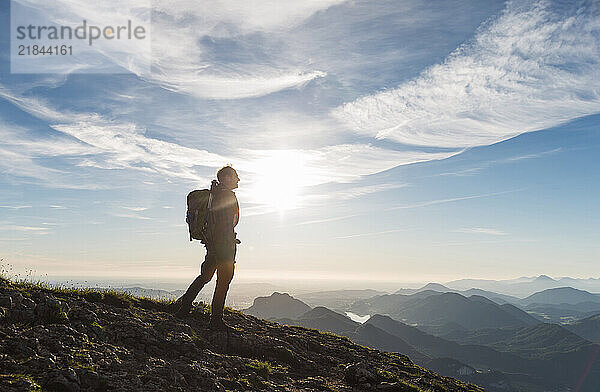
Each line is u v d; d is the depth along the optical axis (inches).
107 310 310.7
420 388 322.3
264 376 275.1
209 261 337.7
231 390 235.1
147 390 202.4
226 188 334.6
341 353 385.1
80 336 249.1
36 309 268.4
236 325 377.4
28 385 177.9
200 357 272.8
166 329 300.8
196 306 383.2
